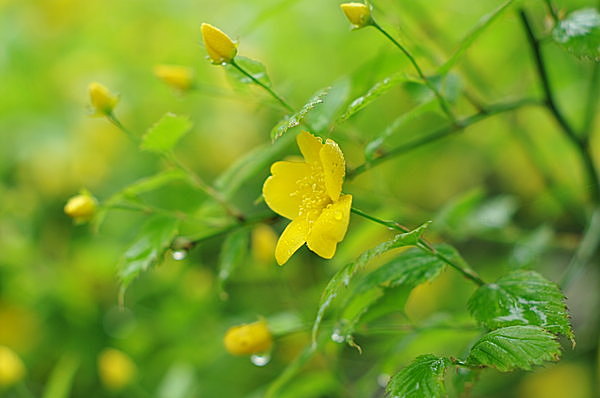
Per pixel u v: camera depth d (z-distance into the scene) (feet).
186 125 2.07
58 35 3.16
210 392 2.70
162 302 2.90
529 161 2.75
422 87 2.14
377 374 2.32
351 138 2.19
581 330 2.60
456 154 3.08
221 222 2.15
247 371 2.72
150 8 3.10
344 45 2.74
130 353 2.74
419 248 1.93
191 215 2.12
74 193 3.02
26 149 2.96
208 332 2.65
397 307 2.05
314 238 1.89
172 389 2.54
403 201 3.06
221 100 2.99
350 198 1.90
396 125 2.07
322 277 2.85
